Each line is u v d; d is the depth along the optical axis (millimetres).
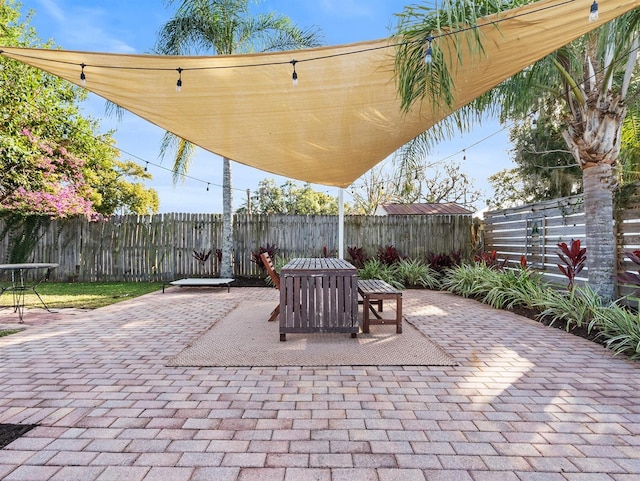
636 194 5516
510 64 4133
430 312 6066
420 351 3850
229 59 3838
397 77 4121
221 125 5250
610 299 5156
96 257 10461
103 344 4172
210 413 2490
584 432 2256
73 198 10367
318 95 4562
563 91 5820
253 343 4160
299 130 5422
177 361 3537
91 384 3006
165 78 4168
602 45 4715
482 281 7523
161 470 1869
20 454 2010
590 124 5219
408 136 5961
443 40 3521
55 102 10375
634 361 3584
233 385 2984
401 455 2004
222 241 10289
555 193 12617
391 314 5895
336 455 2002
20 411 2521
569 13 3268
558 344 4176
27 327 5000
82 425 2328
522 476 1829
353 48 3717
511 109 5906
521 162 12562
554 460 1968
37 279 10359
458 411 2529
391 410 2541
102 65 3920
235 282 9680
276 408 2568
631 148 6715
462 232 10609
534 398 2742
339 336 4477
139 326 5059
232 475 1827
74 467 1894
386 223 10602
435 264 9688
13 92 8852
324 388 2924
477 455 2010
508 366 3443
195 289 9008
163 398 2734
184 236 10469
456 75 4117
